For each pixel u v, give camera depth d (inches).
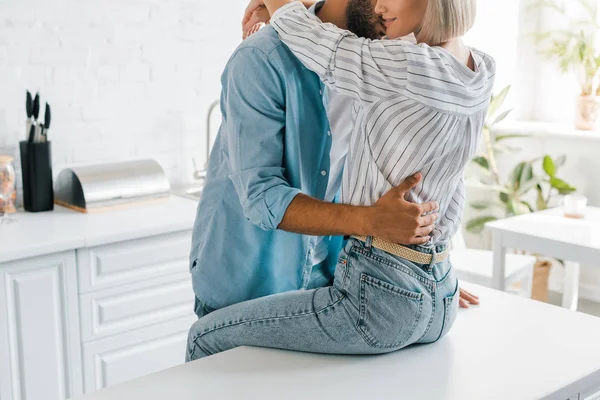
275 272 72.8
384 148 59.2
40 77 119.3
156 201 122.3
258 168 63.7
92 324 106.9
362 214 59.1
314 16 64.5
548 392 59.9
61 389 105.3
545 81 185.6
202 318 71.4
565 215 136.6
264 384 61.2
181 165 137.9
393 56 58.5
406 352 67.2
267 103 64.0
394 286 60.6
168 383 61.7
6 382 100.0
